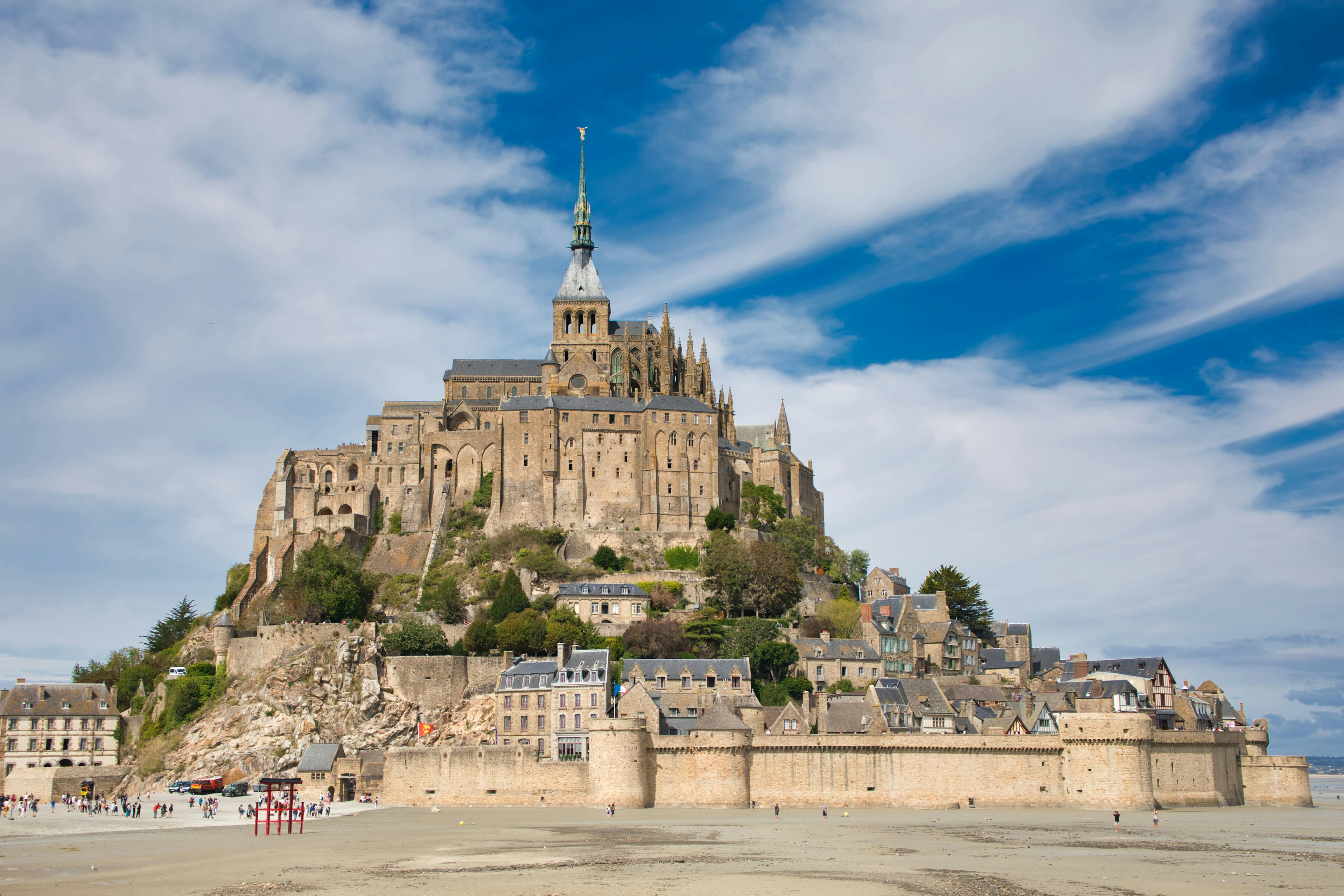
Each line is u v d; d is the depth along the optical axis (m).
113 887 88.06
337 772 161.50
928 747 145.00
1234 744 160.62
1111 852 106.12
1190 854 105.12
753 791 146.88
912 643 199.62
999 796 143.62
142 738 185.88
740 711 161.38
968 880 90.81
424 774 151.62
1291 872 95.31
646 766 146.62
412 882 89.50
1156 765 146.12
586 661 162.62
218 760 171.38
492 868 96.31
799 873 94.06
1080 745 142.50
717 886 87.94
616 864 98.62
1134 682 174.62
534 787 147.62
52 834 122.56
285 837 118.19
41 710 185.62
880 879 91.25
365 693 178.12
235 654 190.00
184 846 111.12
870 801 144.75
